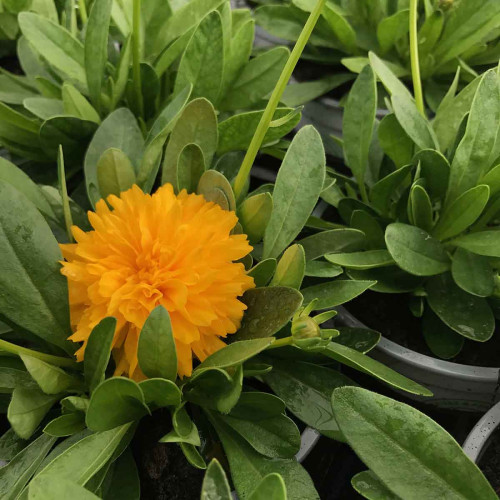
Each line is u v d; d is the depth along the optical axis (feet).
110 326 0.97
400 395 1.25
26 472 0.99
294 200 1.12
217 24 1.19
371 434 0.97
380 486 0.98
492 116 1.13
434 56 1.45
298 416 1.07
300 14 1.51
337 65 1.58
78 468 0.96
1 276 1.03
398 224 1.16
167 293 1.01
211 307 1.01
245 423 1.05
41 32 1.27
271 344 1.03
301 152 1.12
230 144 1.24
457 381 1.18
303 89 1.45
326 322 1.22
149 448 1.08
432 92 1.48
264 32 1.61
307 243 1.16
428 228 1.20
